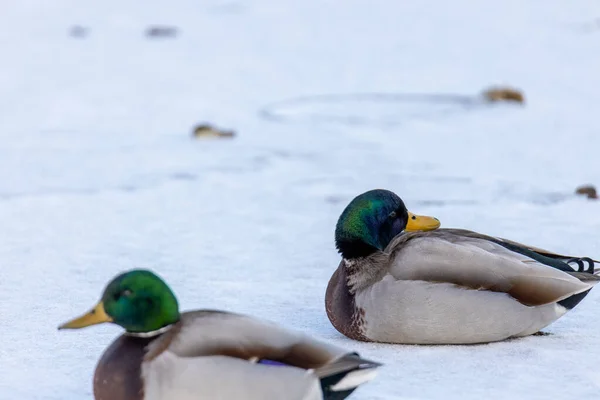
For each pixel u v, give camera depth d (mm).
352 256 7117
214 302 8445
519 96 21953
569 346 7074
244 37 34375
